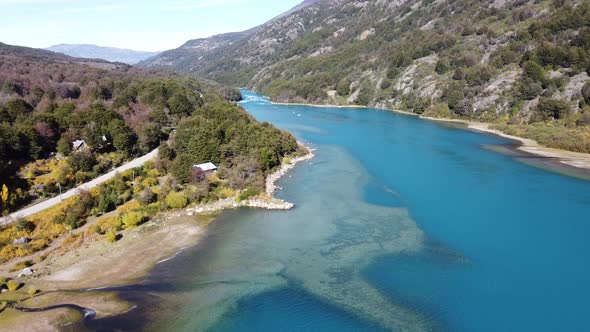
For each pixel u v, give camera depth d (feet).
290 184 295.07
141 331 140.26
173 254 192.44
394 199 261.03
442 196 265.54
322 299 157.48
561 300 155.74
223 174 291.17
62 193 251.60
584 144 379.96
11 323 142.72
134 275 174.60
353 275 173.17
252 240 206.18
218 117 383.45
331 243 202.08
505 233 211.00
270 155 326.65
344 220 229.25
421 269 177.37
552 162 348.18
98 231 212.64
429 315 147.84
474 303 154.30
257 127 367.25
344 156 375.66
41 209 228.43
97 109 346.95
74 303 154.71
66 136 305.53
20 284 167.12
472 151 392.27
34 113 335.47
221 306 153.79
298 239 206.80
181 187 267.80
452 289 163.12
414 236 208.44
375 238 206.80
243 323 144.97
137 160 313.12
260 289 164.14
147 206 239.71
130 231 215.51
